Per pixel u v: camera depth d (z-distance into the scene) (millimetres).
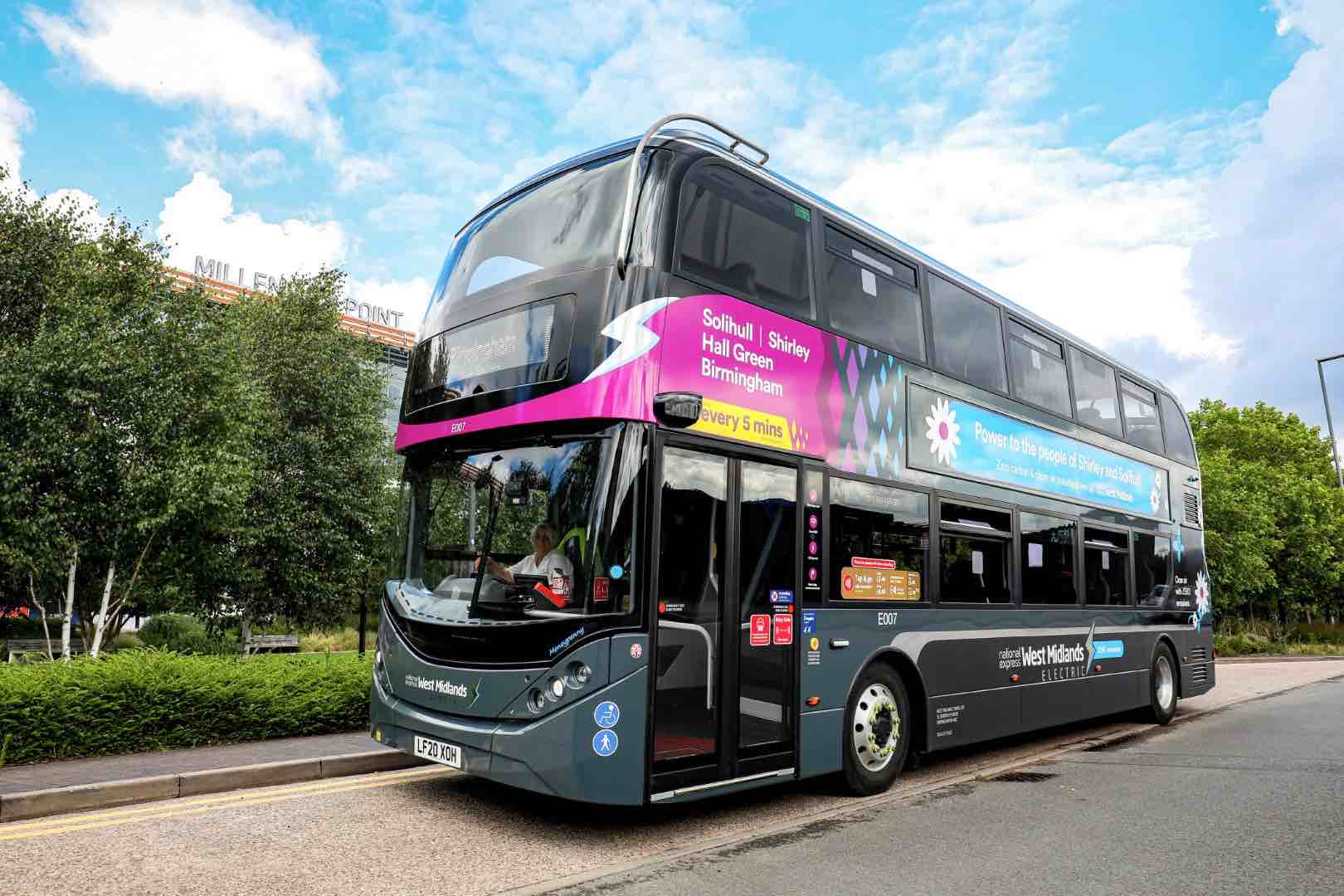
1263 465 36969
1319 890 5082
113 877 4758
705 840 5957
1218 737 11445
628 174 6246
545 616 5535
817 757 6770
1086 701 10477
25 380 15547
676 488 5840
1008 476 9406
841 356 7387
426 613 6195
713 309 6270
